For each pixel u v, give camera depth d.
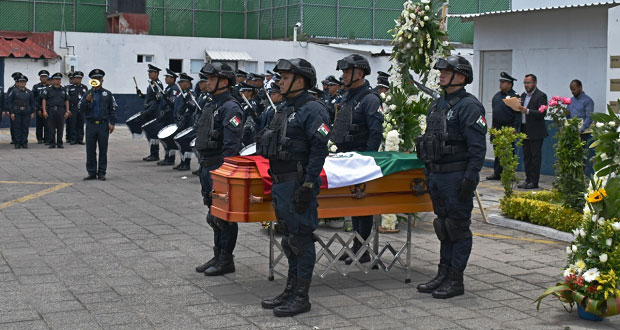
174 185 13.89
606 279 6.12
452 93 6.91
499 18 16.36
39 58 25.81
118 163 17.25
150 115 17.39
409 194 7.35
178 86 15.88
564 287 6.36
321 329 6.01
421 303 6.75
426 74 10.02
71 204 11.67
